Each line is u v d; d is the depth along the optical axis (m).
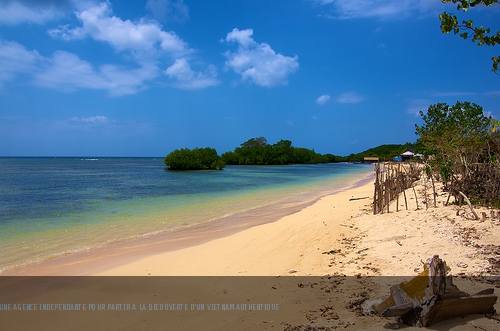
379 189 13.40
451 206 11.91
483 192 11.99
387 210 13.02
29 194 23.95
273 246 9.85
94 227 13.45
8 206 18.55
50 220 14.80
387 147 131.50
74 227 13.42
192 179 40.31
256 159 110.62
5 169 64.25
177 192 25.97
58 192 25.38
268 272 7.62
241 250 9.63
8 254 9.72
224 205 19.33
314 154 131.75
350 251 8.76
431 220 10.52
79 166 83.12
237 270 7.89
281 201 20.89
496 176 11.62
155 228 13.30
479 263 6.67
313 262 8.12
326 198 21.59
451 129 18.72
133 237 11.86
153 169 68.31
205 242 10.99
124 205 19.23
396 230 10.05
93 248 10.41
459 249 7.61
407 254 7.81
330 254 8.70
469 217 10.10
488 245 7.63
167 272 7.99
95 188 28.53
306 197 22.77
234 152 113.06
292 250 9.32
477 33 4.53
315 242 9.96
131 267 8.46
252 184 33.59
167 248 10.36
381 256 7.97
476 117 20.83
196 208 18.23
